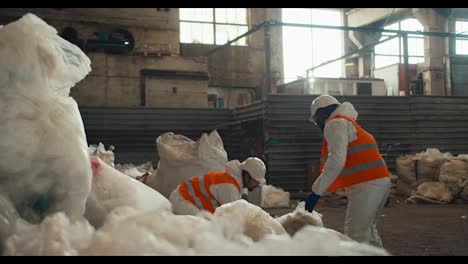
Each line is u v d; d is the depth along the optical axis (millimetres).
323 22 19266
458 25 17078
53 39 2055
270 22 10844
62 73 2006
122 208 1418
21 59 1855
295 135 10516
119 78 13719
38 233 1312
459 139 11531
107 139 11266
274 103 10531
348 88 15461
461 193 8789
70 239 1272
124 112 11430
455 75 16172
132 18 15047
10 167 1719
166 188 4895
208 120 12016
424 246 4422
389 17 17734
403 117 11242
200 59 14484
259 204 4828
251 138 10977
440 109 11469
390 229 5543
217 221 1417
